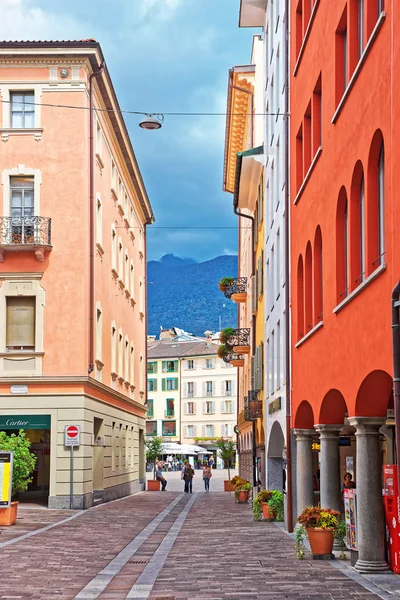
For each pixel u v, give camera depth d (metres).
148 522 26.66
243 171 35.38
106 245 38.44
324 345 17.14
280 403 25.14
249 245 48.28
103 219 37.66
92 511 31.38
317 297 18.81
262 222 34.22
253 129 40.16
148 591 12.57
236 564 15.61
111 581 13.70
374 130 12.36
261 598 11.66
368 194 12.84
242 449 53.62
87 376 32.53
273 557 16.62
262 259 34.16
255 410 32.97
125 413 45.88
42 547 18.67
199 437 113.38
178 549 18.45
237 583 13.17
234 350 45.22
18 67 33.50
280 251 26.22
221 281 47.91
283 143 24.50
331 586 12.61
